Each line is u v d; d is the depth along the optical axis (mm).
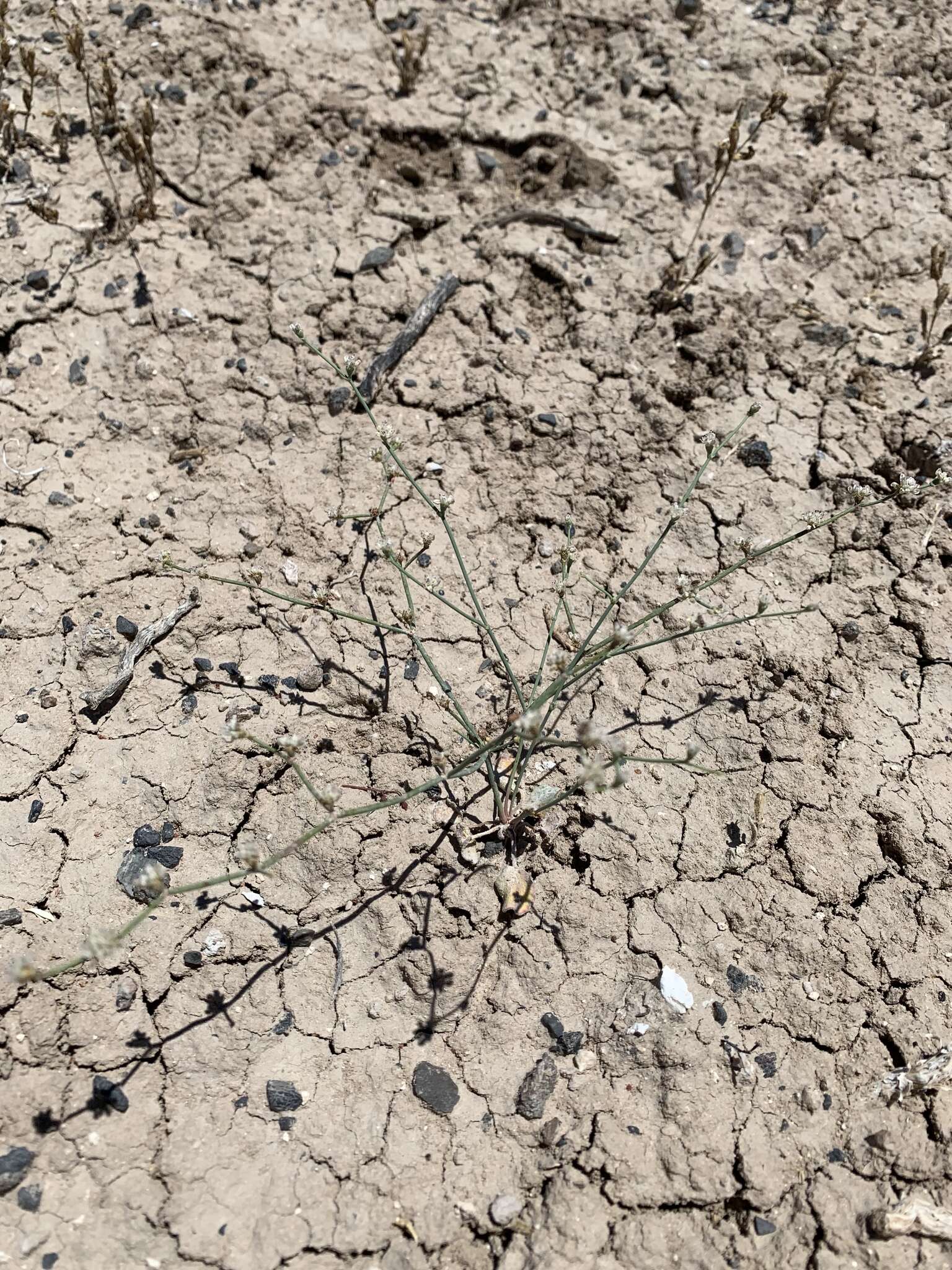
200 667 355
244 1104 286
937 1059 297
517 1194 279
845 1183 281
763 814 339
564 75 509
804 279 461
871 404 430
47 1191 270
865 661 373
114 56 482
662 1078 295
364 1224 272
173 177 465
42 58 480
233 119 478
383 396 424
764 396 432
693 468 413
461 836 328
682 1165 283
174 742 341
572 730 352
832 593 387
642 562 392
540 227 469
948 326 450
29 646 359
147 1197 271
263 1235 268
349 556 386
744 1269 271
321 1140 282
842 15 538
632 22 522
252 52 491
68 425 409
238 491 399
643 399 427
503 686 361
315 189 469
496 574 387
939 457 409
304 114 483
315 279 447
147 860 318
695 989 309
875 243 473
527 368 432
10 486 393
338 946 311
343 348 433
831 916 323
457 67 506
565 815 335
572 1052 299
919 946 318
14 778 333
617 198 476
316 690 356
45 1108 280
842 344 446
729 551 395
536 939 315
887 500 372
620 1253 271
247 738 300
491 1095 292
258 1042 295
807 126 504
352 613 372
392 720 351
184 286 440
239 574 379
